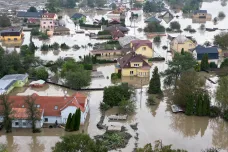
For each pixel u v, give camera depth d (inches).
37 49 6520.7
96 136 3348.9
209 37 7711.6
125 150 3125.0
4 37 7258.9
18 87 4645.7
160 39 7436.0
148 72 5098.4
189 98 3858.3
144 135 3432.6
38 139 3336.6
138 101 4244.6
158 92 4453.7
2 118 3558.1
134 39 6658.5
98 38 7431.1
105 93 4037.9
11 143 3262.8
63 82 4822.8
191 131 3587.6
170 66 4692.4
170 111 3993.6
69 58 5674.2
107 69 5447.8
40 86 4665.4
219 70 5270.7
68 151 2546.8
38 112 3437.5
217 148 3270.2
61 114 3560.5
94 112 3907.5
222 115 3858.3
